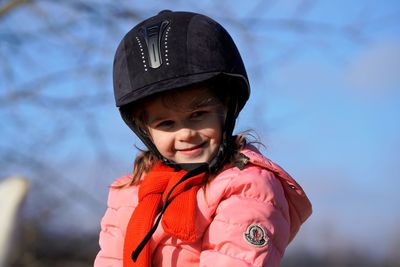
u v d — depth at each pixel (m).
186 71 3.18
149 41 3.24
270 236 3.13
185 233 3.17
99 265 3.47
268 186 3.20
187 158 3.26
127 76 3.27
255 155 3.29
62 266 11.09
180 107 3.20
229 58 3.27
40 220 10.56
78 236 11.23
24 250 10.24
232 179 3.21
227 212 3.16
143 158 3.54
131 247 3.26
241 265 3.07
